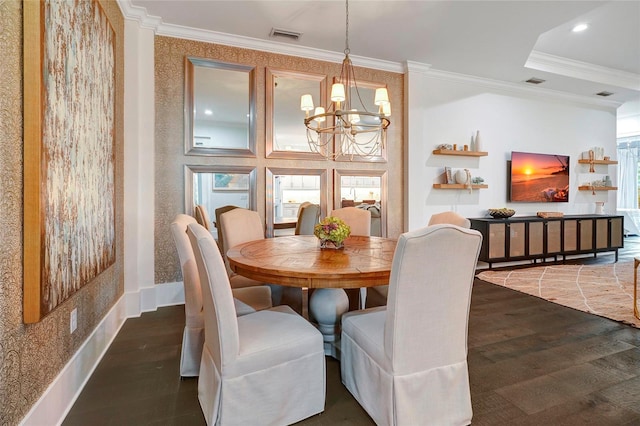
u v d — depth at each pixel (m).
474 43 3.82
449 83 4.88
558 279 4.31
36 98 1.34
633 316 3.00
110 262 2.45
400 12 3.15
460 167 5.02
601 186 6.00
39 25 1.35
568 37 4.05
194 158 3.50
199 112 3.52
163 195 3.38
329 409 1.70
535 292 3.77
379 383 1.51
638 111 7.01
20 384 1.30
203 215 3.00
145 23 3.19
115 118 2.65
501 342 2.50
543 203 5.68
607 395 1.83
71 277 1.69
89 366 2.04
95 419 1.62
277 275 1.72
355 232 3.30
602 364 2.17
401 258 1.36
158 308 3.28
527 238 4.98
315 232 2.32
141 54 3.19
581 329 2.74
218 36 3.52
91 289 2.12
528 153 5.41
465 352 1.58
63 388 1.67
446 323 1.50
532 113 5.54
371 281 1.71
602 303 3.38
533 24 3.41
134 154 3.09
